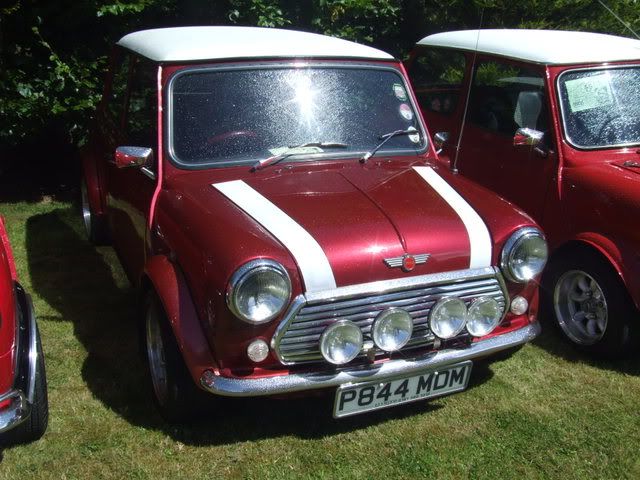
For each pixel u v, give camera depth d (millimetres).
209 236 3309
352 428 3740
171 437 3625
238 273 3076
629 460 3551
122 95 4891
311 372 3291
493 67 5523
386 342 3322
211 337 3268
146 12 7430
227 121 4031
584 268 4535
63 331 4715
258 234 3264
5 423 3080
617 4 7668
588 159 4773
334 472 3404
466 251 3488
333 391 3473
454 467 3463
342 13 7902
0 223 3922
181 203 3672
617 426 3826
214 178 3865
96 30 7445
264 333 3184
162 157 3910
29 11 6984
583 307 4641
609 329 4395
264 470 3400
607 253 4383
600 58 5117
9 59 6965
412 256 3350
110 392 4020
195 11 7457
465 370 3619
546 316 4914
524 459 3541
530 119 5082
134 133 4445
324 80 4305
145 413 3830
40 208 7262
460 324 3465
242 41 4398
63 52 7312
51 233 6574
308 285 3182
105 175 5230
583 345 4582
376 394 3439
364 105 4348
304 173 3955
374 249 3307
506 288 3615
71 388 4043
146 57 4402
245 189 3707
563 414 3922
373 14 8102
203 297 3262
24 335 3451
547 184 4867
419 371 3496
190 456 3488
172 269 3508
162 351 3703
